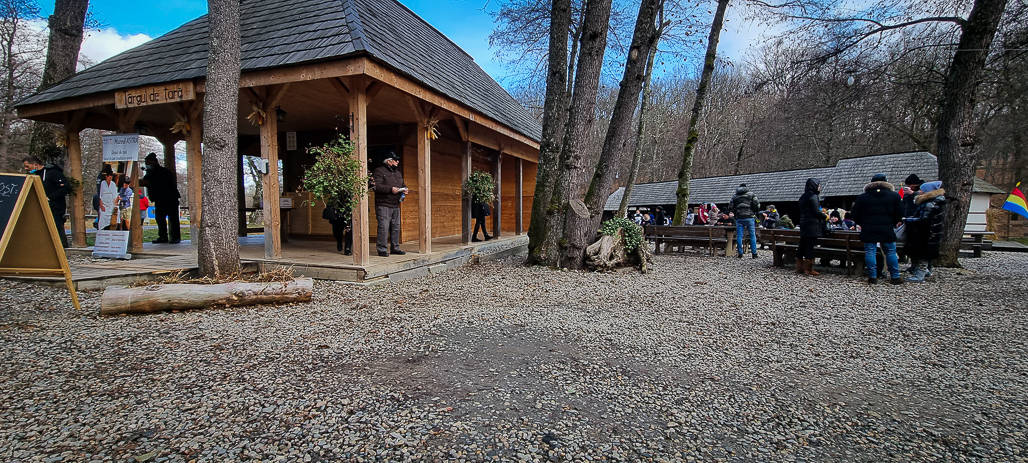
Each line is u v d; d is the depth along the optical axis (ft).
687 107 135.64
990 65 27.48
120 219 23.86
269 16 25.18
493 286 20.81
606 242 26.58
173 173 33.94
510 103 50.03
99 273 18.57
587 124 26.25
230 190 17.65
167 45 27.35
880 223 22.49
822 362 11.41
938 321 15.40
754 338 13.30
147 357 10.52
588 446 7.14
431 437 7.23
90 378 9.26
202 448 6.72
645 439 7.43
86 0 32.24
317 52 19.29
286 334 12.51
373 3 28.27
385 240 24.38
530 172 51.21
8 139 66.54
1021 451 7.33
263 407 8.09
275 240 22.81
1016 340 13.32
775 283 22.85
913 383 10.16
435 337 12.63
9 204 13.94
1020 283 22.56
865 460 7.01
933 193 22.75
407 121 31.81
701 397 9.18
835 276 25.22
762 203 78.02
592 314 15.79
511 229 49.93
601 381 9.81
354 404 8.30
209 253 17.26
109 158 24.76
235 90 17.62
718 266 29.60
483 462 6.58
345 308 15.78
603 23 25.02
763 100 111.86
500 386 9.36
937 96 30.04
